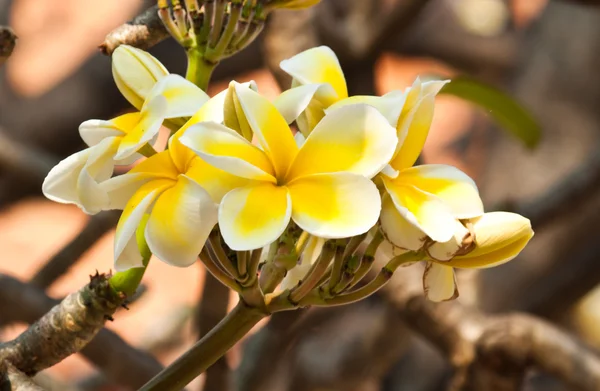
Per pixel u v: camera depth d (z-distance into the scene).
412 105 0.69
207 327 1.01
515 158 1.67
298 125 0.71
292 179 0.67
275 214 0.66
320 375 1.41
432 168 0.70
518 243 0.70
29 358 0.75
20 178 1.44
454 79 1.12
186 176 0.67
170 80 0.69
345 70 1.38
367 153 0.67
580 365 1.04
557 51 1.71
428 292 0.72
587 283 1.50
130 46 0.73
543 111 1.67
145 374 1.11
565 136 1.66
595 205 1.49
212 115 0.68
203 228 0.66
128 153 0.68
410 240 0.68
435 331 1.11
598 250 1.50
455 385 1.10
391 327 1.37
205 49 0.74
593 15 1.69
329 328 1.49
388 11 1.33
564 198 1.35
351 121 0.67
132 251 0.69
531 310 1.51
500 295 1.50
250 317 0.71
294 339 1.28
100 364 1.10
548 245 1.51
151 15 0.77
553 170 1.64
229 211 0.66
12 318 1.09
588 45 1.68
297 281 0.76
